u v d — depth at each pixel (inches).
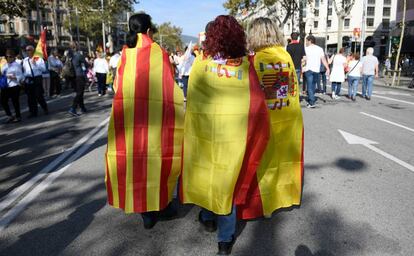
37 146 304.0
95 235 153.7
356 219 163.9
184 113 147.3
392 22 2723.9
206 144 131.3
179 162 148.1
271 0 1167.0
